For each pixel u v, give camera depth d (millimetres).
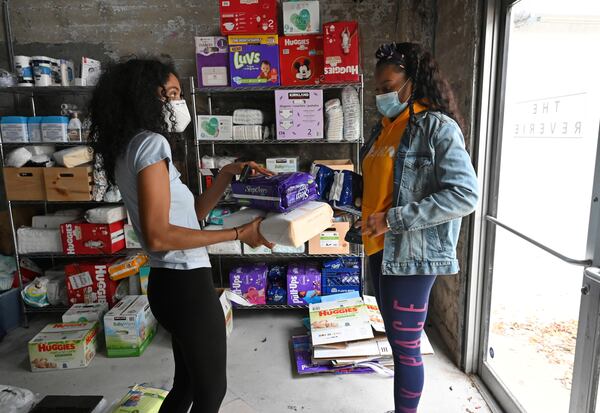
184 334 1277
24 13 3000
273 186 1315
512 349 2082
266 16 2553
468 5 2064
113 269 2836
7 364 2498
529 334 1986
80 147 2803
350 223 2818
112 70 1204
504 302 2156
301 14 2564
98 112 1210
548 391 1867
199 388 1330
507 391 1929
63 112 2918
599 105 1413
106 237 2816
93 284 2883
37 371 2418
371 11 2943
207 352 1305
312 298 2922
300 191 1400
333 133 2686
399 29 2926
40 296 2908
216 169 2773
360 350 2314
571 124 1559
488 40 1935
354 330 2396
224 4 2545
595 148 1433
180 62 3027
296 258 3279
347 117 2672
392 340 1591
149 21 2988
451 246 1462
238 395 2139
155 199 1127
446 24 2432
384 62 1475
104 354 2592
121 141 1180
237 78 2629
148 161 1123
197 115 2936
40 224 2949
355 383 2217
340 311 2572
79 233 2818
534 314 1958
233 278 2945
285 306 2949
